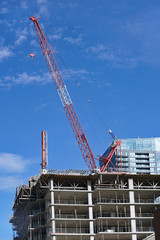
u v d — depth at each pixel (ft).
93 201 542.57
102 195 536.42
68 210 523.29
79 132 640.17
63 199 535.60
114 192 531.50
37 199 543.80
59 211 511.81
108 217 507.30
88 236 506.89
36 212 556.51
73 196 530.27
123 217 511.40
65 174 525.75
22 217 611.06
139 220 521.24
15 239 640.58
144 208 536.01
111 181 547.90
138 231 515.09
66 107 645.92
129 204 521.65
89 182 536.42
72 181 537.65
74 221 509.35
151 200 551.18
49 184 526.16
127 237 512.22
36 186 551.18
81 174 535.60
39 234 530.68
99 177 533.96
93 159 636.89
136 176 541.34
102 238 505.66
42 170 556.92
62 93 647.56
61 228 503.61
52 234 495.41
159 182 558.97
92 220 513.04
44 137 640.58
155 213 296.10
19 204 590.55
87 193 529.04
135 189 531.09
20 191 568.41
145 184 558.15
